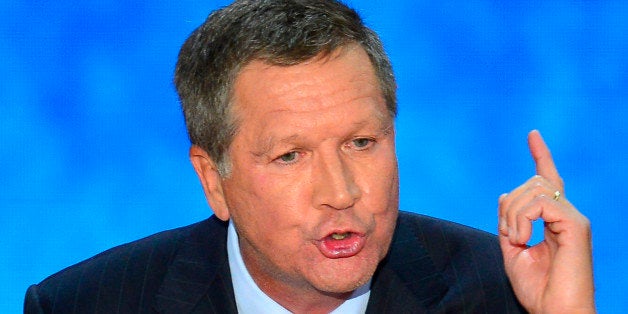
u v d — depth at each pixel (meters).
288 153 7.88
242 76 7.94
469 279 9.44
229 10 8.17
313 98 7.76
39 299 9.50
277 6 8.01
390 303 9.18
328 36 7.81
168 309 9.21
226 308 9.18
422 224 9.93
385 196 7.97
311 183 7.91
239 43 7.95
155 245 9.77
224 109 8.09
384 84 8.11
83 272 9.61
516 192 8.62
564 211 8.53
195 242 9.63
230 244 9.23
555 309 8.49
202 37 8.30
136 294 9.36
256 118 7.91
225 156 8.22
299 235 8.00
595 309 8.52
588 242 8.56
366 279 8.04
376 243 8.04
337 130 7.77
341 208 7.84
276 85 7.80
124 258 9.66
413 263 9.43
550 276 8.58
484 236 9.92
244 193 8.17
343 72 7.82
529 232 8.48
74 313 9.31
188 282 9.32
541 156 8.76
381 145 7.98
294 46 7.77
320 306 8.93
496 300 9.35
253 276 9.00
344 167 7.85
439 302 9.24
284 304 8.96
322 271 8.02
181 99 8.56
